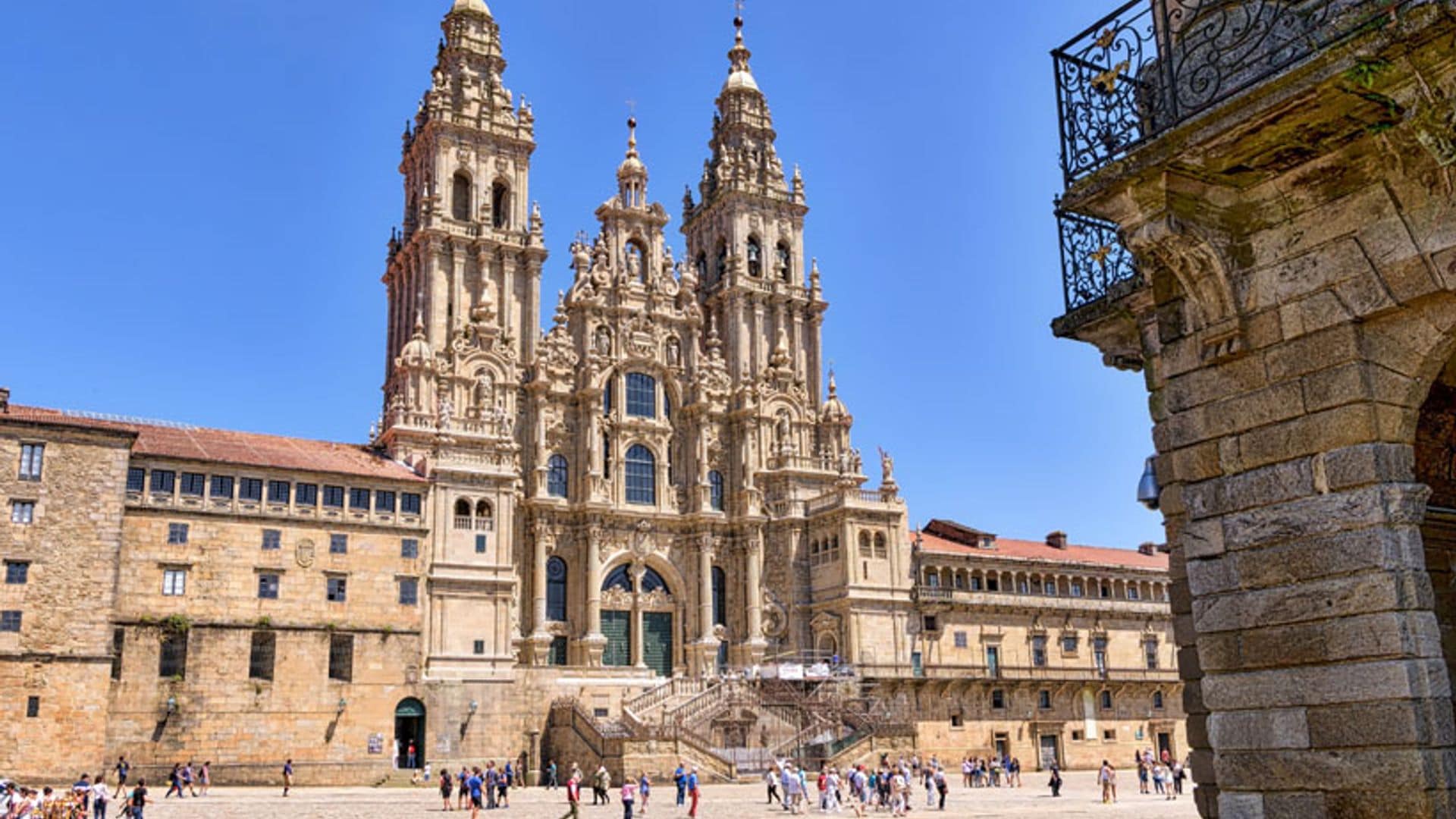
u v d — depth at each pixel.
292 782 67.19
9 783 49.81
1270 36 14.96
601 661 88.12
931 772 64.25
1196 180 14.37
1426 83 11.91
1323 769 13.17
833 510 92.94
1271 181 14.36
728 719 77.25
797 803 54.56
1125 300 17.72
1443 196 12.85
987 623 96.06
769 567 95.38
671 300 99.19
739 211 104.88
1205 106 13.71
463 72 94.56
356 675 70.62
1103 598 103.12
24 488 62.03
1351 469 13.35
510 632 78.81
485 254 90.81
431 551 77.00
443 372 85.44
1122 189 14.68
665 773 69.25
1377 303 13.35
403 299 93.56
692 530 94.44
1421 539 13.56
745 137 108.50
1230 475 14.68
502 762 74.62
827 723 78.50
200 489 68.88
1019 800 62.19
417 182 95.69
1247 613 14.17
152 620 65.19
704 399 96.62
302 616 69.81
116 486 64.50
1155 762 81.94
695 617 93.00
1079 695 97.62
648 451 95.31
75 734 60.59
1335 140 13.45
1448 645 15.34
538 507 88.06
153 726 64.31
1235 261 14.77
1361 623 13.01
